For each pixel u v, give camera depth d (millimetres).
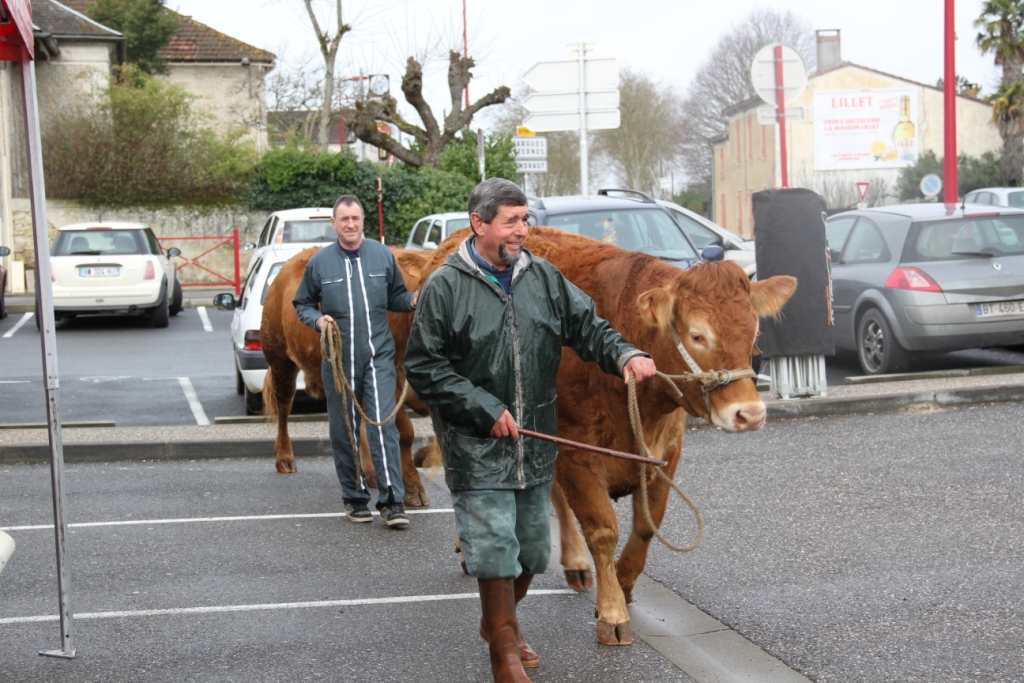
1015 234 12047
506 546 4270
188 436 9711
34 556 6598
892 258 11992
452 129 33406
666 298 4488
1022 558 6004
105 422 10648
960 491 7375
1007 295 11570
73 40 33156
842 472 8039
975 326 11531
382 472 7043
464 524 4344
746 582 5809
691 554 6324
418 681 4668
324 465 9078
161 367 15555
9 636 5266
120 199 29969
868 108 55062
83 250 20188
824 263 10156
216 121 36594
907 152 55219
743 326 4469
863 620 5191
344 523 7273
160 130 30531
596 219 11664
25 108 4855
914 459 8320
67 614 4969
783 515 7020
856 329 12422
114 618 5500
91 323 21391
